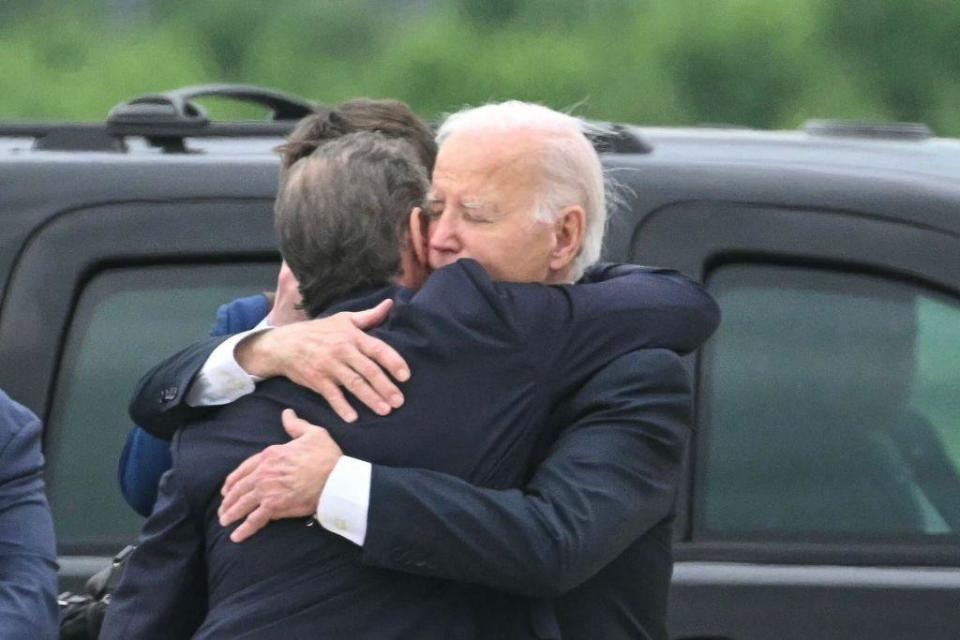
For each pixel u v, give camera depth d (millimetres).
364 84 129375
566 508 8055
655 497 8297
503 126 8484
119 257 10758
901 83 127125
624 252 10609
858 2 125188
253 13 135125
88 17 136875
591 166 8562
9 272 10734
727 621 10195
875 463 10422
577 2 124938
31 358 10648
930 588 10180
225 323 10180
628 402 8328
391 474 8008
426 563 7957
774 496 10391
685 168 10750
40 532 9078
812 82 124062
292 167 8812
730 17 121812
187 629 8562
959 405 10453
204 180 10844
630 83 119875
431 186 8656
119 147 11266
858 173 10734
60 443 10617
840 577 10219
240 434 8344
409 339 8242
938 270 10508
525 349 8305
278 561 8109
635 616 8500
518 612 8227
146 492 10070
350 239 8484
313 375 8234
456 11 126812
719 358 10508
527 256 8484
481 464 8164
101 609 9562
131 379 10664
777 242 10602
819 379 10484
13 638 8711
